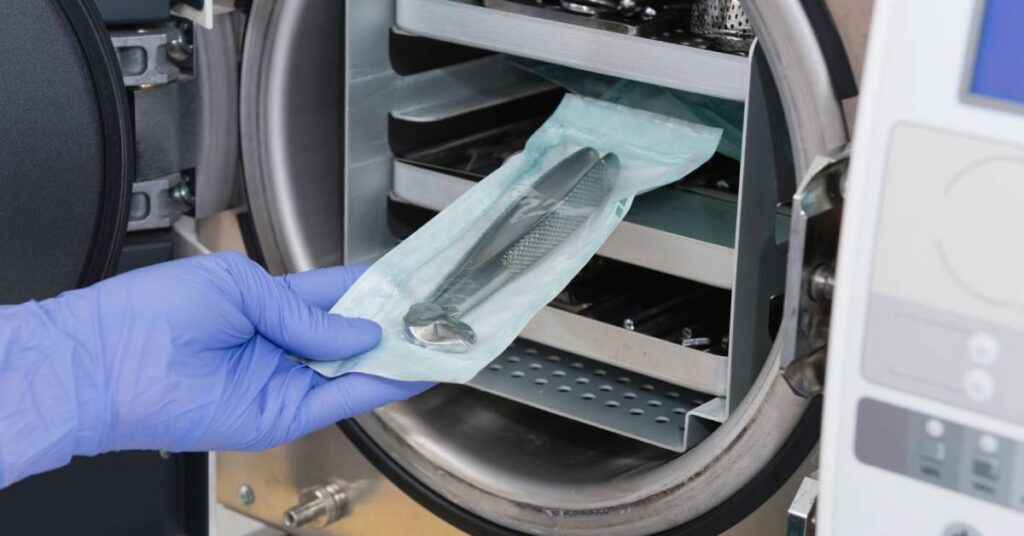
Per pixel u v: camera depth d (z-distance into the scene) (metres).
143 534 1.15
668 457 1.08
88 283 0.97
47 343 0.81
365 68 1.10
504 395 1.10
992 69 0.55
